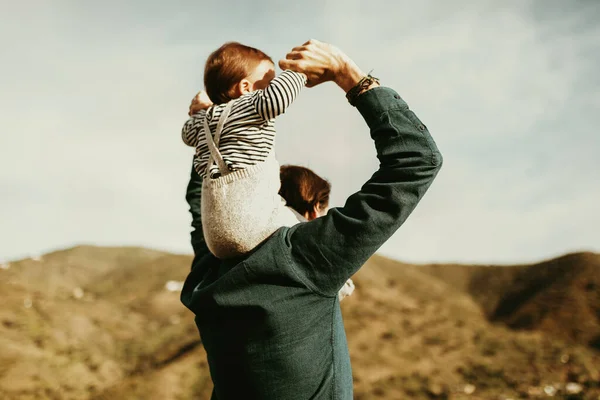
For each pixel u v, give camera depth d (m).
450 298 99.62
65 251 120.56
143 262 120.31
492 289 107.94
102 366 60.38
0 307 66.44
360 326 71.00
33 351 56.97
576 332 79.00
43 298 75.44
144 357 65.62
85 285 107.88
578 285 93.38
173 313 85.62
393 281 102.00
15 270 100.00
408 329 72.75
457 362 61.16
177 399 50.88
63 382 52.84
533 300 94.75
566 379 56.88
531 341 68.00
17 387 48.69
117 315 81.94
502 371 56.84
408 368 58.69
